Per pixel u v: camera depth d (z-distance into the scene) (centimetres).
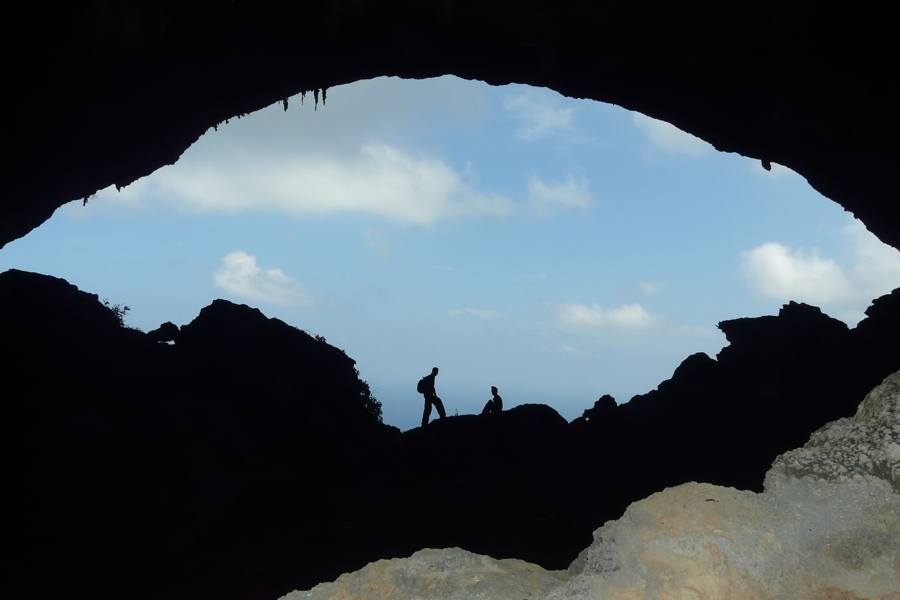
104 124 1644
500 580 263
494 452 2156
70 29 1390
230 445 1862
